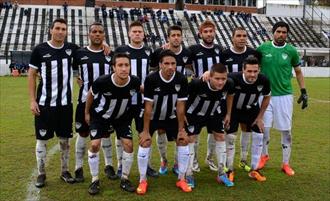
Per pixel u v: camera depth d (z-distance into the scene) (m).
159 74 4.80
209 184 5.25
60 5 39.31
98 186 4.88
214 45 5.79
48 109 5.04
